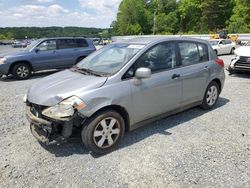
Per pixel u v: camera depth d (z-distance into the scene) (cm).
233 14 6234
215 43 2155
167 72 465
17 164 368
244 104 634
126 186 317
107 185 319
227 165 358
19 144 429
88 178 333
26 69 1098
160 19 8312
